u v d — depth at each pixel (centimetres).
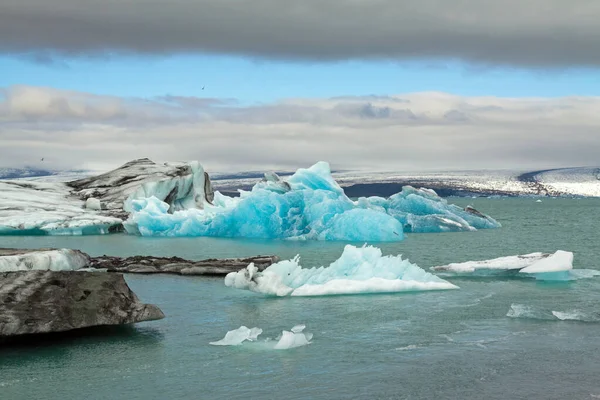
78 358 1234
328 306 1698
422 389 1088
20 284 1327
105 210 5128
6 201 4928
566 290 1944
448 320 1547
